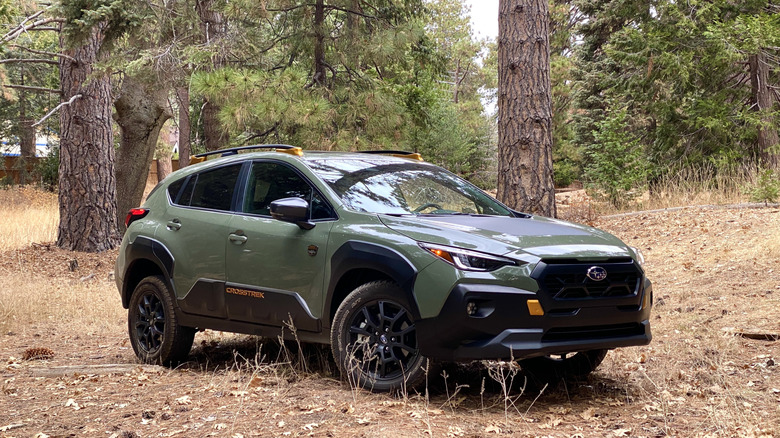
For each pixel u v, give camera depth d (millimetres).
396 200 5379
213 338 7617
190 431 4148
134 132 17109
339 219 5145
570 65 34719
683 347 6309
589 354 5406
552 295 4395
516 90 9852
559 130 35969
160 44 15117
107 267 13883
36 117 32938
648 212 14742
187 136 20828
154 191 6711
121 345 7711
